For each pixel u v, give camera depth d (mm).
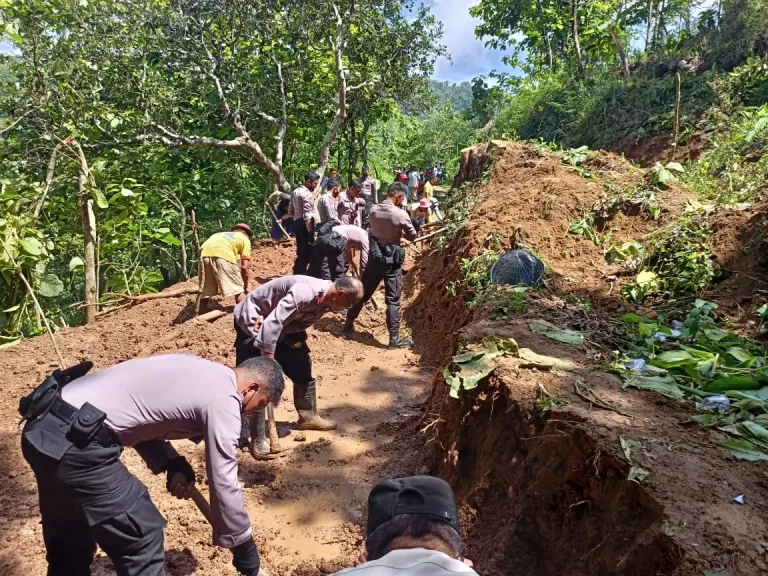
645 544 2520
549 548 3160
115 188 10836
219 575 3529
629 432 3102
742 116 11391
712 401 3496
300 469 4652
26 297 8188
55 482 2555
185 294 8953
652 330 4793
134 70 13094
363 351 7426
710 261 5734
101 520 2611
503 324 4926
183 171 15195
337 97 16219
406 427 5156
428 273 9289
